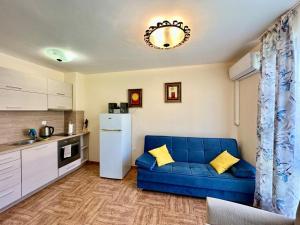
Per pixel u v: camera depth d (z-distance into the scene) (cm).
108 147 310
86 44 216
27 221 187
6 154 206
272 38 176
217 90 315
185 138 308
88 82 393
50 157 276
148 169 250
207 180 225
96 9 142
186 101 331
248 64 214
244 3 137
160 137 320
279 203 152
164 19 159
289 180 146
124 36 194
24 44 214
